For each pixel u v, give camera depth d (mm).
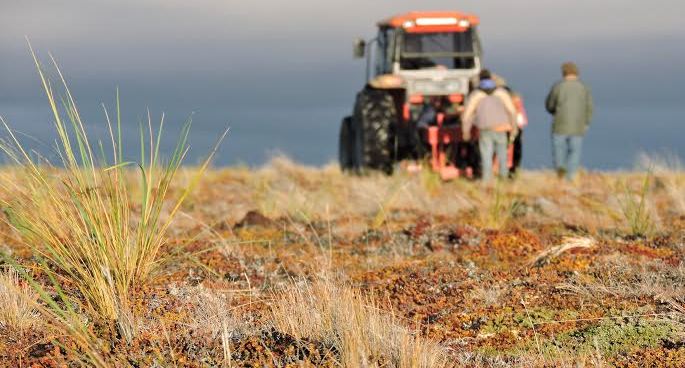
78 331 15336
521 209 35344
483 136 48281
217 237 29141
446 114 52188
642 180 44938
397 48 54156
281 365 14562
